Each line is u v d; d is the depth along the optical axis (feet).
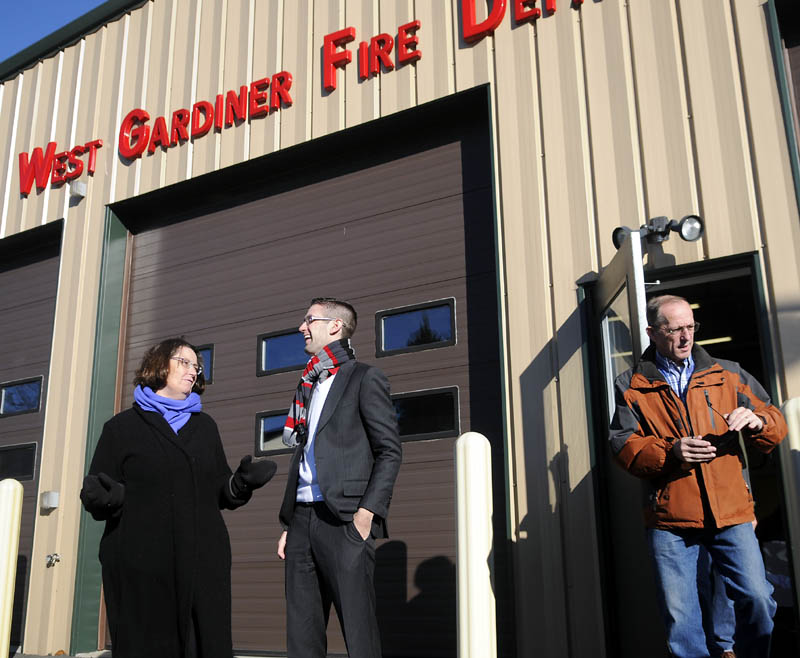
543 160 15.47
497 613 14.56
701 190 13.73
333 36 18.90
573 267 14.64
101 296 21.24
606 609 12.97
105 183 22.22
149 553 8.68
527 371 14.66
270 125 19.57
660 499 9.29
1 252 25.03
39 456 22.04
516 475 14.30
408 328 17.20
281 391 18.47
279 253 19.62
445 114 17.58
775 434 9.02
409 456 16.29
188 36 21.81
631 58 14.99
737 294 19.02
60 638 19.02
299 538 10.02
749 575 8.74
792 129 13.25
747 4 14.10
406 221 17.92
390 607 15.65
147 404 9.52
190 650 8.61
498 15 16.58
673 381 9.82
